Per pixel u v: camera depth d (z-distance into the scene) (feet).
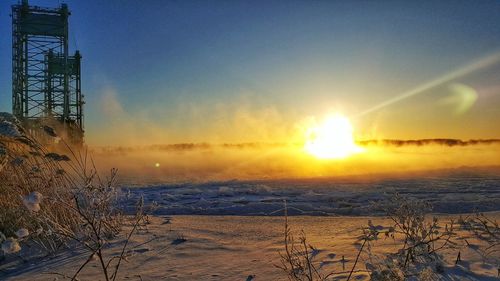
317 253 10.57
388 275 7.01
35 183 12.82
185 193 29.63
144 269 9.70
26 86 91.35
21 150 13.39
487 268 9.05
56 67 93.30
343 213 19.93
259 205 22.41
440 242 11.55
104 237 12.93
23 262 10.88
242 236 13.53
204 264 10.05
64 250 11.74
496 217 16.90
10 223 11.99
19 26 90.07
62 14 92.99
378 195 26.45
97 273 9.42
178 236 13.38
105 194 9.66
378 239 12.08
